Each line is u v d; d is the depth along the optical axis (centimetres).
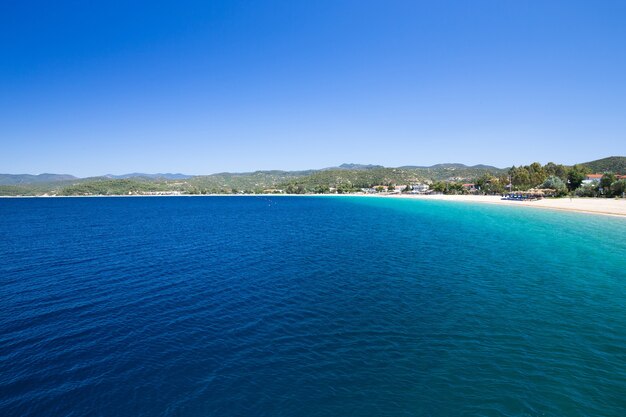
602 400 1059
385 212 8962
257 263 2845
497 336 1473
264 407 1030
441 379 1160
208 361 1275
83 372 1206
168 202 19088
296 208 11712
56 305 1848
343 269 2616
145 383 1145
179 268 2686
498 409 1017
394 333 1499
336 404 1041
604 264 2814
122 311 1762
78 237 4641
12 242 4159
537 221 6106
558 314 1717
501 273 2505
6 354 1325
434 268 2648
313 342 1418
